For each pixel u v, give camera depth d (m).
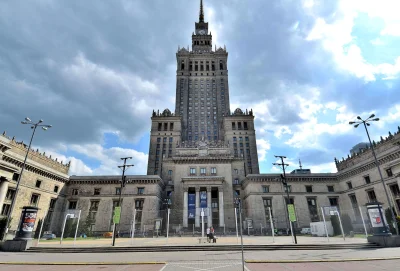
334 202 68.38
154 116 131.25
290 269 14.58
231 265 16.33
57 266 16.73
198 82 151.50
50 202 62.38
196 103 145.50
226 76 151.88
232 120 129.25
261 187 69.69
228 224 70.38
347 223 47.47
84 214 65.56
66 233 58.38
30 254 24.03
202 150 83.25
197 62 157.12
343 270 14.01
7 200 49.06
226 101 145.38
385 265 15.31
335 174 71.25
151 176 69.62
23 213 28.42
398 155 50.00
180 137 126.75
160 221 61.38
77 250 26.39
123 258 20.55
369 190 57.94
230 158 78.56
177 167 78.19
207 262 17.77
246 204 73.44
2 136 43.75
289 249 26.05
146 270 14.91
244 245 27.12
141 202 66.81
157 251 26.27
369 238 28.55
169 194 80.38
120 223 63.97
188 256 21.52
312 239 37.88
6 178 42.50
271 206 67.31
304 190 69.69
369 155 59.72
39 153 59.56
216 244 29.52
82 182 69.75
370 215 28.91
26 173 54.69
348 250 24.34
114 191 68.44
